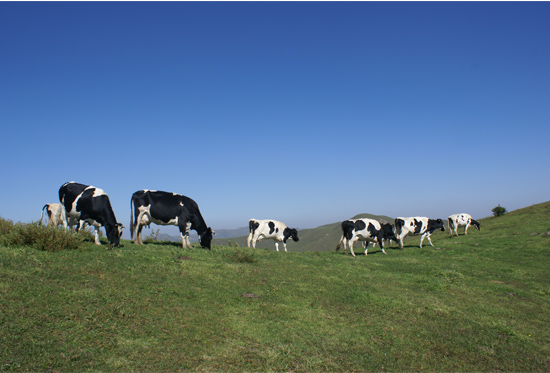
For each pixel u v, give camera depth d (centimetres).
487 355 788
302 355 711
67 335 634
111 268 1000
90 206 1300
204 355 661
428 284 1329
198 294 947
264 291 1062
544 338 908
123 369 577
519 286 1401
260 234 2345
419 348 794
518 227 2923
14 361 537
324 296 1084
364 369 686
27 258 935
